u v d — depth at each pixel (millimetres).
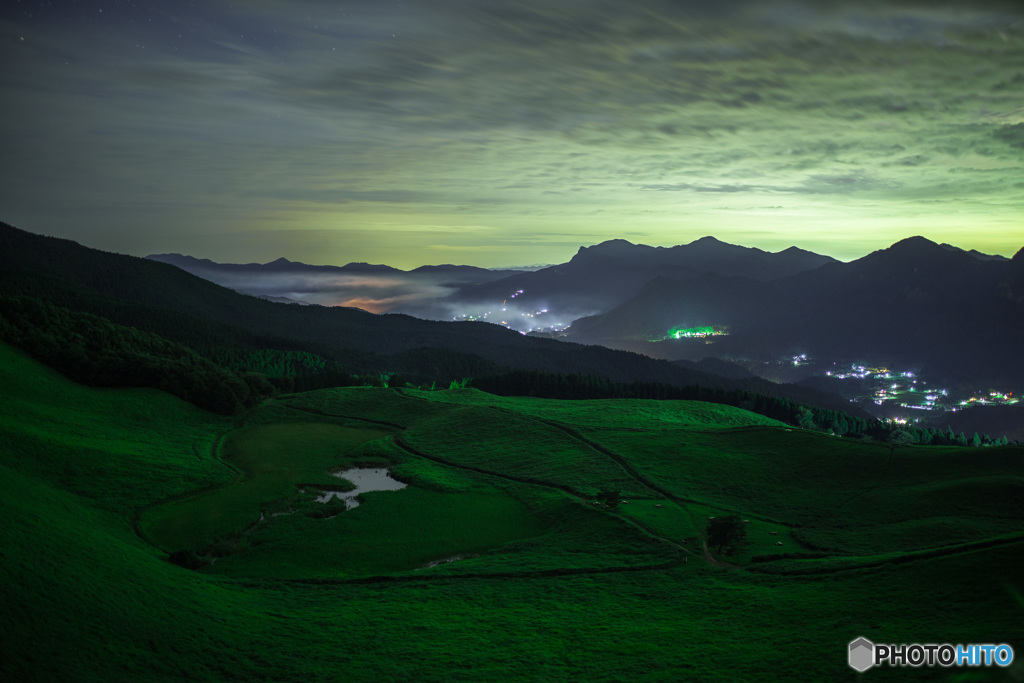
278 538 72500
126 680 37844
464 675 41281
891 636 40406
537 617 51000
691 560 62312
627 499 82188
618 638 46219
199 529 73500
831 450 96625
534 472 96812
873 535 66375
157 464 92250
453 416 133375
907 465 87625
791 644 41781
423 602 54938
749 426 113188
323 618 51125
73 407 108438
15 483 64688
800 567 56406
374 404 149750
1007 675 33219
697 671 39688
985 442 192750
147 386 130750
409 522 78562
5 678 35000
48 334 127562
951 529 64500
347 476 100625
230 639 45688
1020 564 45656
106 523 69750
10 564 44500
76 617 42344
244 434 123250
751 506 79312
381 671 41938
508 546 70062
